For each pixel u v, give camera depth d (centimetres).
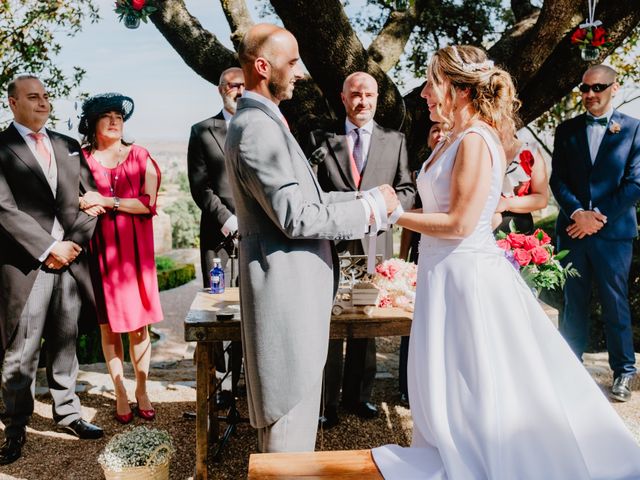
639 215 546
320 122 507
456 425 225
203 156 406
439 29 652
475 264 236
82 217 364
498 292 235
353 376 399
